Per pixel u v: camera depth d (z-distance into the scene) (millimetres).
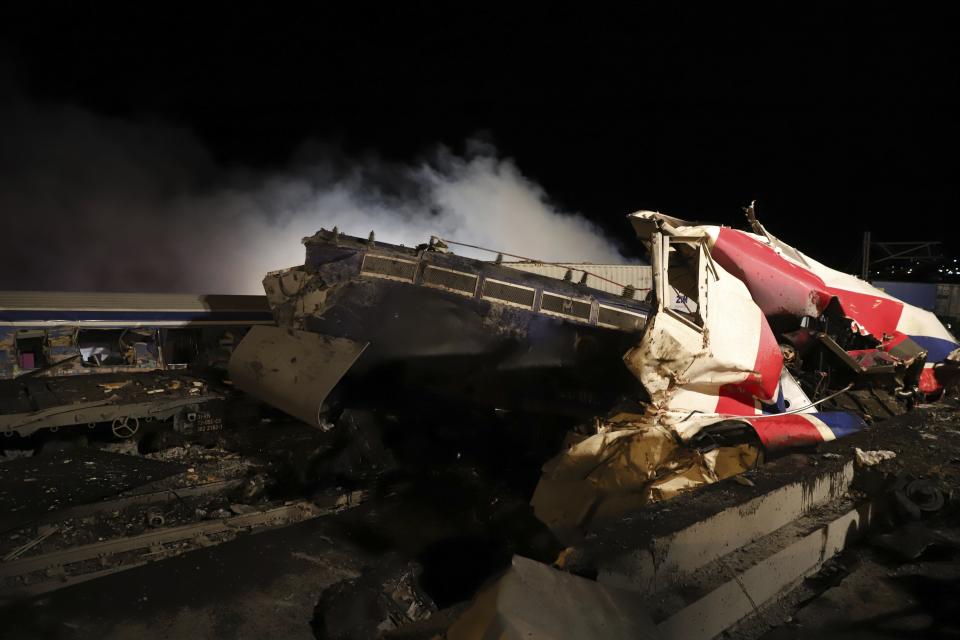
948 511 3535
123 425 9352
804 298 6637
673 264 6695
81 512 6980
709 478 4980
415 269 7426
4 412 8672
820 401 5957
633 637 1969
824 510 3473
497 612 1780
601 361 7449
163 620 5043
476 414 8453
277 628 4969
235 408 10305
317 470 8266
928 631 2605
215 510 7336
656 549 2492
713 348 5445
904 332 7188
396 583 5082
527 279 7535
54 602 5281
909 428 4684
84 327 10906
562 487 5324
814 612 2791
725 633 2613
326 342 7613
